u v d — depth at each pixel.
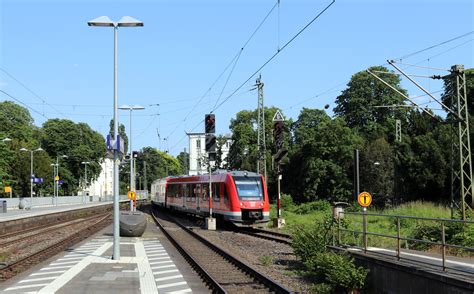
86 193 110.31
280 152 36.28
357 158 20.78
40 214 43.19
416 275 11.19
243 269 16.22
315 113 87.19
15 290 12.34
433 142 59.97
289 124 90.62
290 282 14.44
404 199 61.03
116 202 18.22
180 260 18.05
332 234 17.16
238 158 90.62
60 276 14.48
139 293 12.21
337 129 66.31
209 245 22.83
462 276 10.08
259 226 36.69
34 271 15.40
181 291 12.52
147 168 144.50
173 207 49.97
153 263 17.27
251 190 33.28
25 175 88.50
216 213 35.16
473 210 27.47
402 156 61.31
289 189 73.31
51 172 95.00
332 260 13.85
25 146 90.19
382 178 61.12
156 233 30.20
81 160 107.12
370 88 73.88
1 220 33.81
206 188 37.88
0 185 72.19
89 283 13.42
